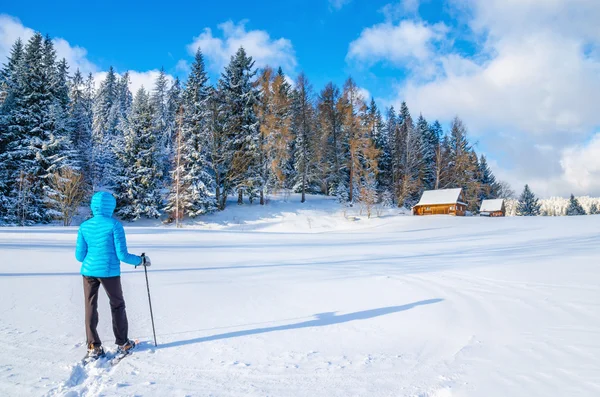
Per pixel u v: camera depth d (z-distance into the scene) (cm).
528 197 6969
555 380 256
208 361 328
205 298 570
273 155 3778
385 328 416
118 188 3450
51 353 336
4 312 454
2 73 4016
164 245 1562
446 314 457
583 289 520
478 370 287
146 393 266
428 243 1631
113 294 349
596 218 2727
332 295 592
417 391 262
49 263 892
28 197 2783
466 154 5412
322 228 3403
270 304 536
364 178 4144
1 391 260
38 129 2939
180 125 3425
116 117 5712
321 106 4459
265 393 266
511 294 535
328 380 287
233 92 3756
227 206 3791
